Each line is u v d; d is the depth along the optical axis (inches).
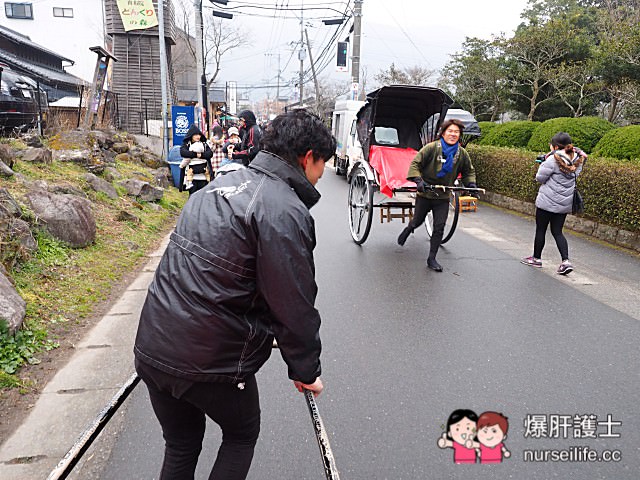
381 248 271.1
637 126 340.2
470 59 692.7
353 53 738.2
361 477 95.0
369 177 267.0
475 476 96.3
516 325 169.9
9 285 145.7
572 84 599.2
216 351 64.2
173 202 360.8
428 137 321.7
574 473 97.9
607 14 571.8
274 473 95.6
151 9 673.6
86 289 178.5
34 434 103.3
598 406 121.3
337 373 134.2
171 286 65.4
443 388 127.8
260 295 66.7
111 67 685.9
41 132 386.9
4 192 185.2
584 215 315.9
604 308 187.2
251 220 63.4
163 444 103.0
